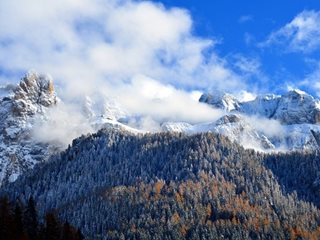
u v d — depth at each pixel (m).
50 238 186.00
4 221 175.50
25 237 175.12
